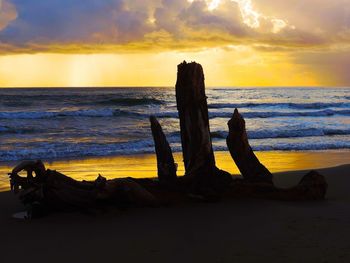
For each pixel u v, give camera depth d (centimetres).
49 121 2872
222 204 742
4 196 845
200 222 638
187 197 753
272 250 513
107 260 489
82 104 4572
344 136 2288
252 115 3584
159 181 762
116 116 3256
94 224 633
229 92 9238
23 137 2097
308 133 2339
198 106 750
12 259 493
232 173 1233
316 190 793
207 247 529
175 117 3341
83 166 1372
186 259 490
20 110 3975
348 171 1187
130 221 646
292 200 779
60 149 1711
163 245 539
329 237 559
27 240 561
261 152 1712
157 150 772
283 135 2286
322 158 1560
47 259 494
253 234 579
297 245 529
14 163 1434
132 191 707
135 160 1504
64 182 680
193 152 760
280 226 612
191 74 738
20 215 692
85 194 684
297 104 4625
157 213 687
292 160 1507
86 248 530
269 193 788
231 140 820
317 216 665
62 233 590
